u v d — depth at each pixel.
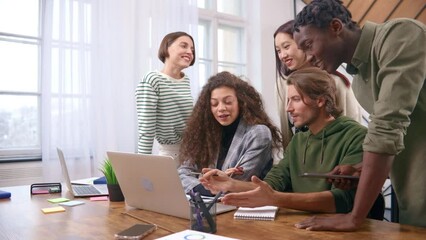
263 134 1.59
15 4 3.08
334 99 1.40
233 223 1.09
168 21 3.63
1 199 1.56
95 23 3.15
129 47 3.34
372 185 0.98
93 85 3.14
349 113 1.90
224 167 1.63
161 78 2.17
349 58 1.14
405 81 0.97
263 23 4.52
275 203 1.15
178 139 2.25
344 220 1.02
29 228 1.09
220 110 1.65
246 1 4.57
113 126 3.23
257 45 4.53
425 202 1.20
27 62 3.12
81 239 0.97
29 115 3.13
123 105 3.30
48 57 2.97
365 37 1.09
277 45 2.27
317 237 0.94
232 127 1.72
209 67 4.32
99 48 3.18
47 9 2.97
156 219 1.16
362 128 1.35
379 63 1.05
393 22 1.04
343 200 1.17
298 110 1.40
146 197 1.26
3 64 3.02
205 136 1.73
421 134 1.18
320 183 1.35
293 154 1.50
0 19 3.02
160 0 3.56
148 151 2.14
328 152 1.37
